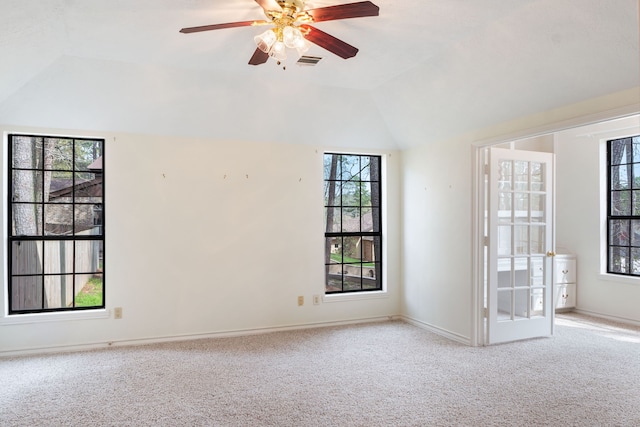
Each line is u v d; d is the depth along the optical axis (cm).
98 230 532
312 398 286
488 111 367
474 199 403
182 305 423
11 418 257
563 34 261
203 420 254
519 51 290
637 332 453
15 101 352
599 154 527
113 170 400
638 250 499
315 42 243
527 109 341
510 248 425
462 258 416
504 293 423
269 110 421
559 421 254
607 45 253
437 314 450
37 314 381
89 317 393
